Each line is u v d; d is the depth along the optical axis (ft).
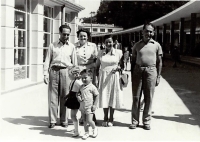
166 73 52.34
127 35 193.98
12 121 18.38
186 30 134.92
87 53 18.43
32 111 21.30
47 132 16.19
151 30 16.72
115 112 21.83
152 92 17.16
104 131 16.61
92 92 15.21
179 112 21.70
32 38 34.94
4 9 27.20
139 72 17.16
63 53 17.37
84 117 15.44
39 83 35.40
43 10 36.32
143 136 15.64
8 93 28.17
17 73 32.07
